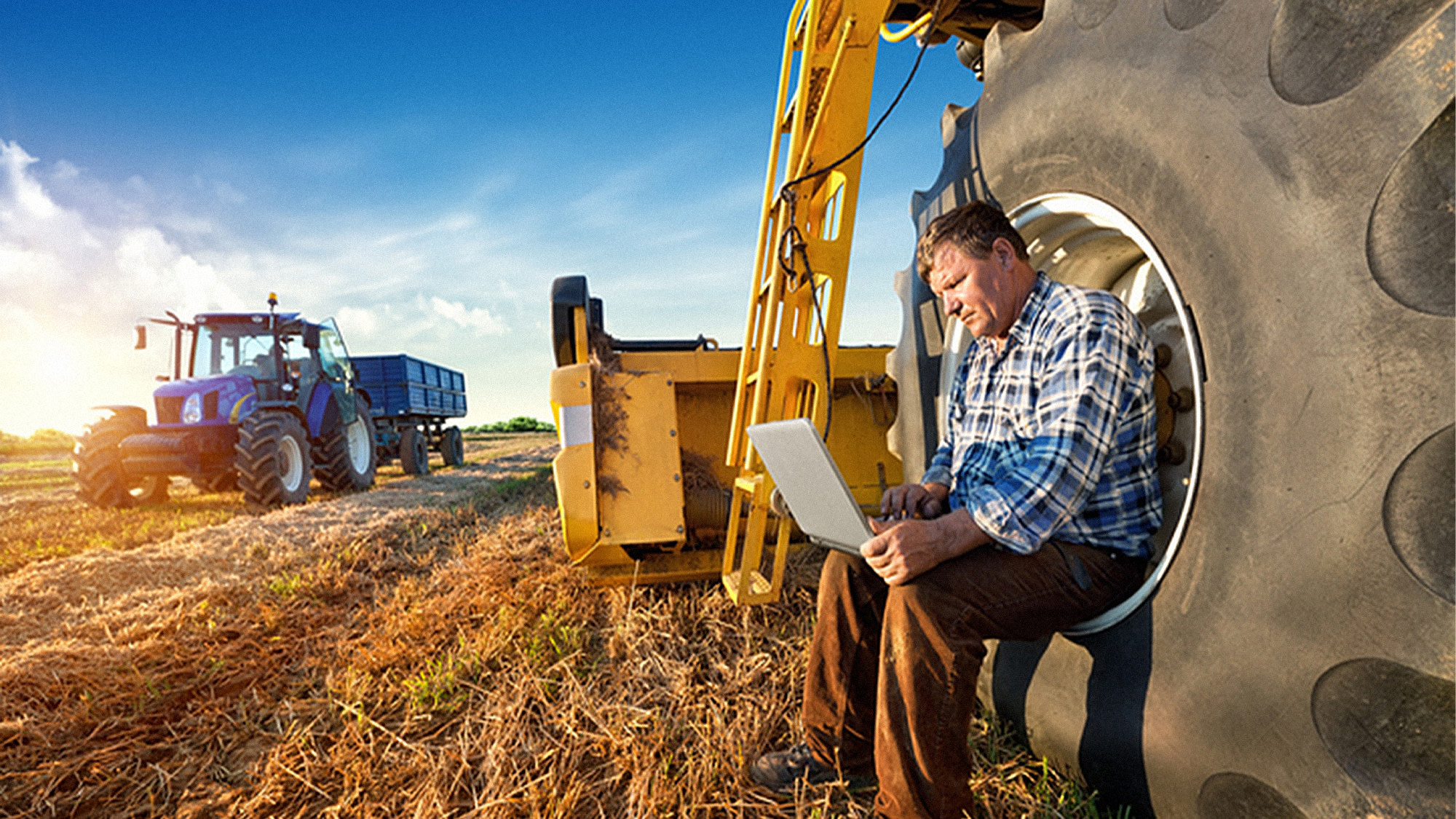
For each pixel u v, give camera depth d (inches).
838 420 146.2
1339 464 43.2
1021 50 77.9
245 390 315.6
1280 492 47.0
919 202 105.7
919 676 57.1
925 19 113.5
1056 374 59.0
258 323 352.5
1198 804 53.5
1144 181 59.4
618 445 125.3
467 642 112.6
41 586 167.5
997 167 81.9
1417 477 39.4
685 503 138.1
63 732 94.2
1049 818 62.9
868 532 58.2
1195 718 53.1
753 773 74.5
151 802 77.6
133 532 242.2
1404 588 39.8
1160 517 62.1
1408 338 39.9
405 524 239.8
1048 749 69.1
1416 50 39.8
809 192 112.0
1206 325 53.4
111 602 151.6
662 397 127.6
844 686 69.8
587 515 121.1
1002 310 64.7
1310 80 45.4
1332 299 43.8
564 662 102.5
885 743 59.4
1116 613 61.7
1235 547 50.4
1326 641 43.9
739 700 89.4
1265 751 47.9
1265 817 48.9
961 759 57.9
